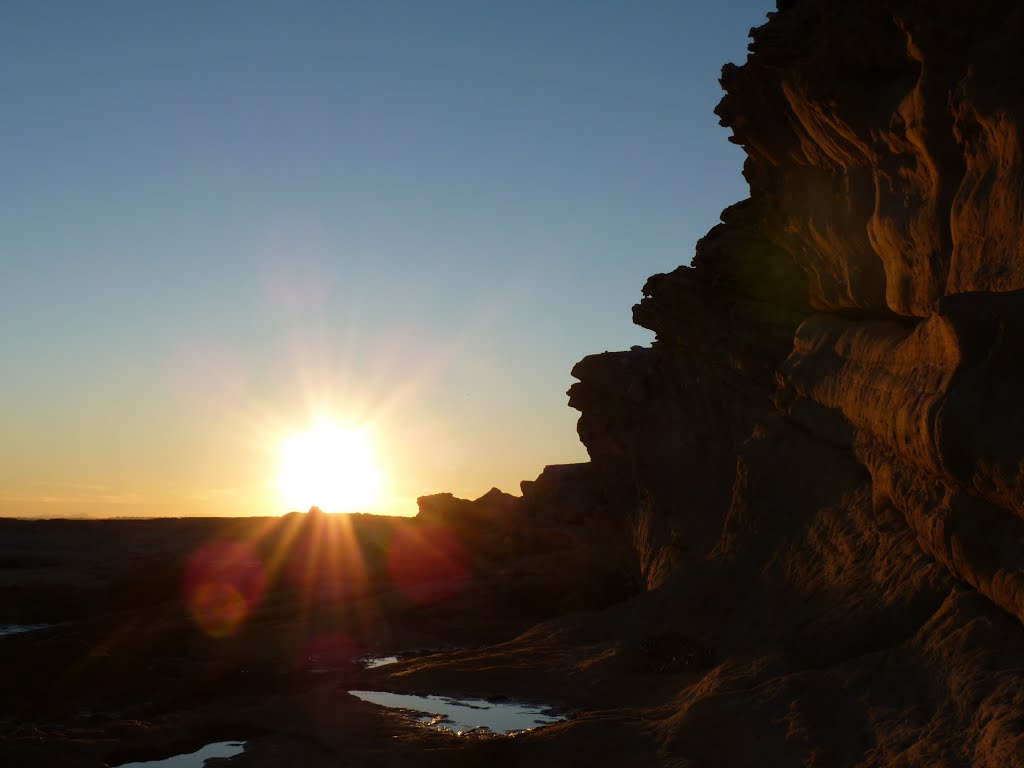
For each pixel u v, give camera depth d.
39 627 30.47
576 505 43.59
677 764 11.03
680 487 26.58
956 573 11.79
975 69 11.80
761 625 16.03
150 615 28.70
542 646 20.50
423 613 28.53
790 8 17.42
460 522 46.53
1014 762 7.80
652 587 25.09
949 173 13.12
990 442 9.93
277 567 39.34
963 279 12.10
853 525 15.41
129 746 13.36
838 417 17.48
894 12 13.40
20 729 13.91
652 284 26.41
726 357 24.22
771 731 11.35
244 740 14.19
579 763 11.79
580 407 37.22
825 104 15.85
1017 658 9.76
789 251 21.02
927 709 10.06
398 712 15.34
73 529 62.59
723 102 20.61
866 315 18.02
